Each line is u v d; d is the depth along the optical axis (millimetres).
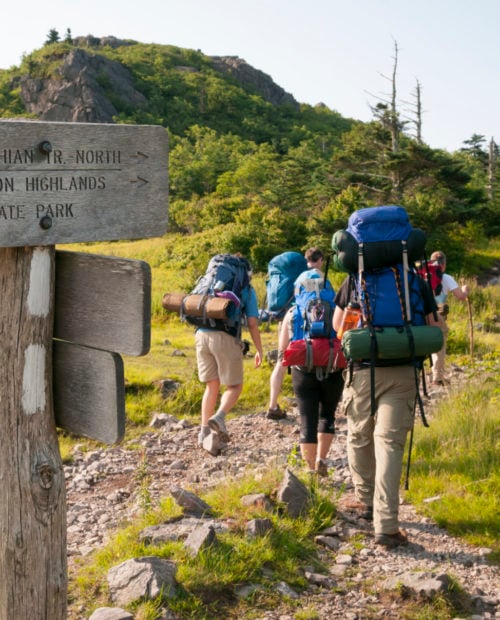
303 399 5559
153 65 176375
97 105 140125
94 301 2090
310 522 4461
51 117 140625
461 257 30312
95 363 2104
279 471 5113
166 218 2252
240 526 4242
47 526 2166
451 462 5617
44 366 2145
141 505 4637
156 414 7625
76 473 6020
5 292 2057
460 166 37938
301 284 5805
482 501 4859
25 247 2051
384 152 38844
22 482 2119
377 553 4277
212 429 6262
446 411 6762
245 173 74125
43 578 2168
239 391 6402
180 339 12781
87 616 3455
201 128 137750
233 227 34125
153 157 2197
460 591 3805
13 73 160250
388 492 4359
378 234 4371
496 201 42969
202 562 3752
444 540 4465
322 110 191750
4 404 2094
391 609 3654
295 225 32625
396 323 4375
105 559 3992
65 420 2191
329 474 5406
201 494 5129
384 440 4406
